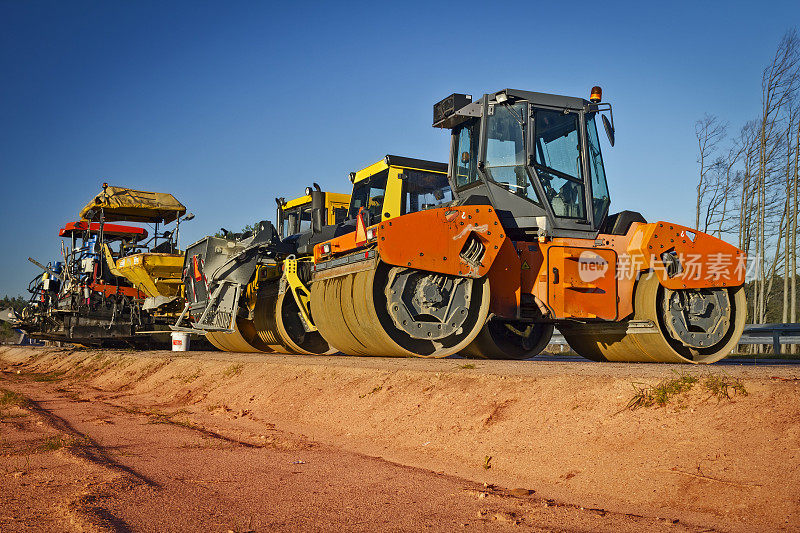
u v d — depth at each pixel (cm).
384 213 1079
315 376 691
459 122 876
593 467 360
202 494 342
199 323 989
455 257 730
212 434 561
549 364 646
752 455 320
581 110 827
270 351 1228
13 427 595
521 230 789
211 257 1026
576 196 807
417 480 376
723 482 310
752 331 1308
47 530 271
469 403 483
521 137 798
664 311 791
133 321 1577
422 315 744
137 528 276
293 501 329
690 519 292
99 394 957
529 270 768
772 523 272
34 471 395
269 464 423
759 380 393
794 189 2373
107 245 1566
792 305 2325
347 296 794
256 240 1021
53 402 852
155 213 1716
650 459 348
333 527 285
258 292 1149
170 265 1375
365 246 793
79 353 1511
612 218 848
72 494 334
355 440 507
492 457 408
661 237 786
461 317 745
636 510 311
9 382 1207
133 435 552
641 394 409
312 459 440
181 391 876
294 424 593
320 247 928
